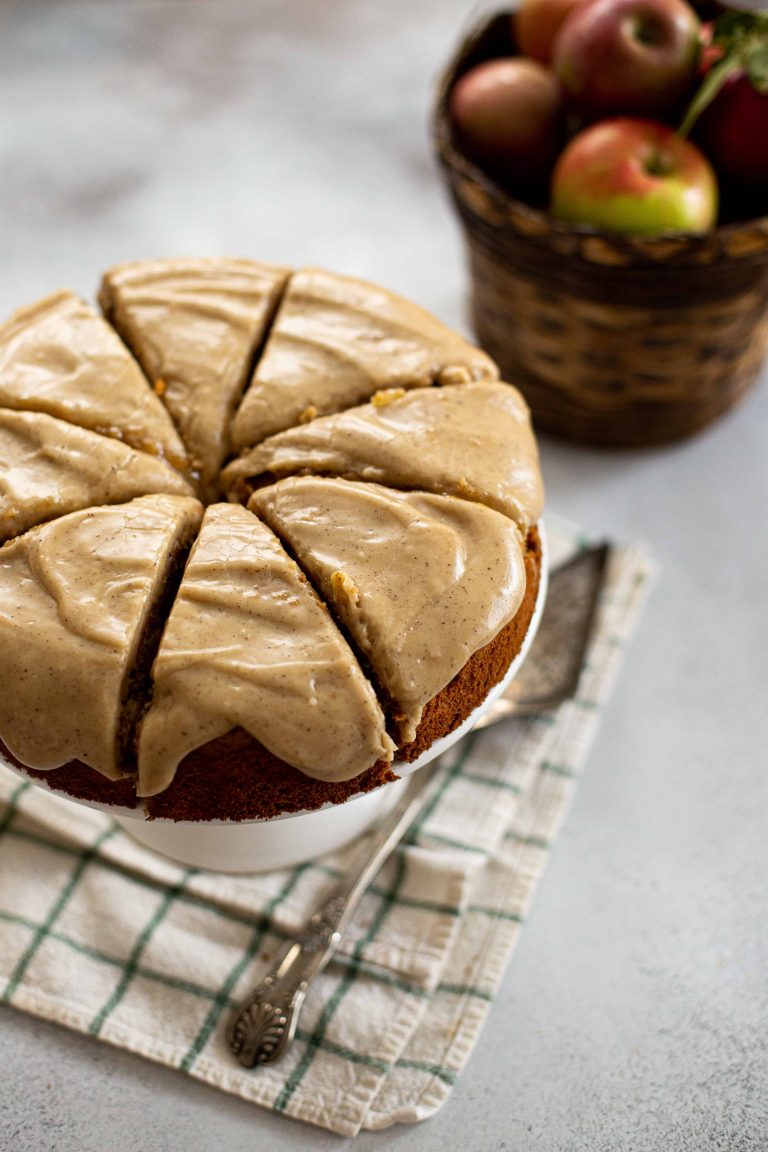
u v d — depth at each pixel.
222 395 0.72
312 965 0.71
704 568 0.86
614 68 0.81
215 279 0.76
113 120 1.08
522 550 0.68
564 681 0.79
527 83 0.85
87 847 0.74
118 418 0.71
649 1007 0.72
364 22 1.16
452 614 0.66
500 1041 0.71
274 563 0.66
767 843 0.76
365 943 0.72
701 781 0.78
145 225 1.02
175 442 0.71
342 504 0.68
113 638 0.65
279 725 0.64
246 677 0.64
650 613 0.84
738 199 0.86
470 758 0.77
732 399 0.91
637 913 0.74
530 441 0.71
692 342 0.84
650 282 0.80
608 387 0.87
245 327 0.74
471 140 0.86
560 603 0.81
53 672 0.65
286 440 0.71
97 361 0.72
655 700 0.81
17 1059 0.70
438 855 0.74
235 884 0.74
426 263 1.00
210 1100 0.69
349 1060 0.69
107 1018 0.70
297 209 1.03
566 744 0.78
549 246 0.80
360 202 1.04
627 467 0.90
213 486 0.72
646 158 0.81
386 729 0.66
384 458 0.69
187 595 0.66
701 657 0.83
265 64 1.13
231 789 0.66
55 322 0.74
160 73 1.12
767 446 0.91
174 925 0.73
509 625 0.69
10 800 0.75
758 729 0.80
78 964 0.71
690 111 0.82
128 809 0.67
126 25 1.16
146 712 0.65
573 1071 0.70
